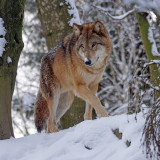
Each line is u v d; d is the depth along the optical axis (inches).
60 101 613.6
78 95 561.6
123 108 982.4
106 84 1238.9
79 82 555.2
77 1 1107.3
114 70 1263.5
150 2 602.2
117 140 387.9
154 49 691.4
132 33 1108.5
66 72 571.2
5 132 487.8
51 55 592.1
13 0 506.6
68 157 385.1
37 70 1275.8
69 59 560.4
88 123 423.5
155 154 330.0
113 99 1175.0
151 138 338.0
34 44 1246.3
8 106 500.7
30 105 1198.3
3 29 495.8
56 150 406.3
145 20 708.7
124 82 1119.6
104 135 400.2
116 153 362.0
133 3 669.3
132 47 1134.4
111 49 576.4
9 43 500.7
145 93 377.7
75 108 679.7
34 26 1185.4
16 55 517.0
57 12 698.8
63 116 696.4
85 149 394.9
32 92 1288.1
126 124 390.9
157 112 337.7
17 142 456.4
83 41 543.5
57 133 468.4
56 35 700.7
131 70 1133.1
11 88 512.4
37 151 426.9
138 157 333.1
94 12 1119.0
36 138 462.0
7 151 431.5
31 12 1229.7
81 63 545.6
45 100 601.6
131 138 364.2
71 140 415.5
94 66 548.4
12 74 511.2
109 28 1168.2
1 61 490.3
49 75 587.5
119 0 1083.9
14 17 508.1
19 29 519.8
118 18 712.4
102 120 417.4
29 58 1243.8
